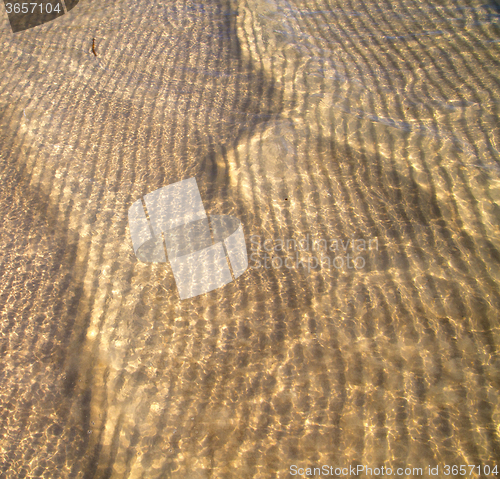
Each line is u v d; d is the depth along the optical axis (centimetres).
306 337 250
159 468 209
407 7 541
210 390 234
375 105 398
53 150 371
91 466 212
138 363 246
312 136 369
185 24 536
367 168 336
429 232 289
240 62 473
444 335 242
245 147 367
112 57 481
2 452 215
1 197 333
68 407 231
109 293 277
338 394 226
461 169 325
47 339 257
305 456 207
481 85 408
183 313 266
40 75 456
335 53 476
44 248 301
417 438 208
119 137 383
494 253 273
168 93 432
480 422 210
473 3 532
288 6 562
